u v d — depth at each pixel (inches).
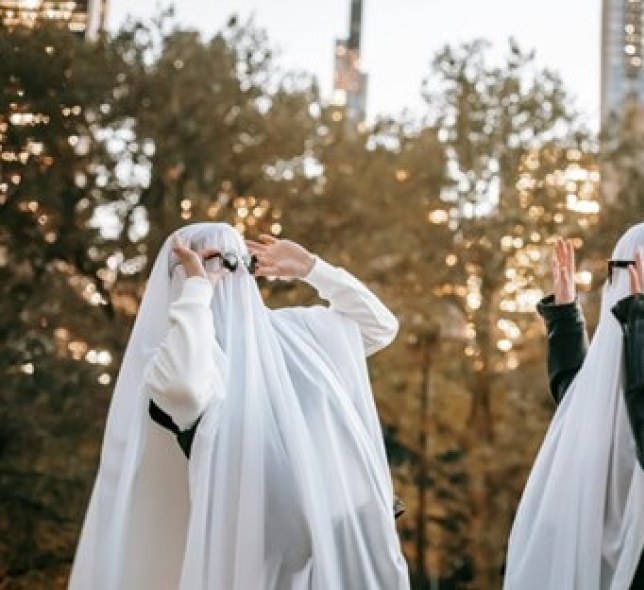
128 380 158.2
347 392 167.6
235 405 154.1
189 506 154.2
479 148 836.0
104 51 761.6
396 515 165.8
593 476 162.4
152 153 768.3
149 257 752.3
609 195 847.1
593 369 168.1
